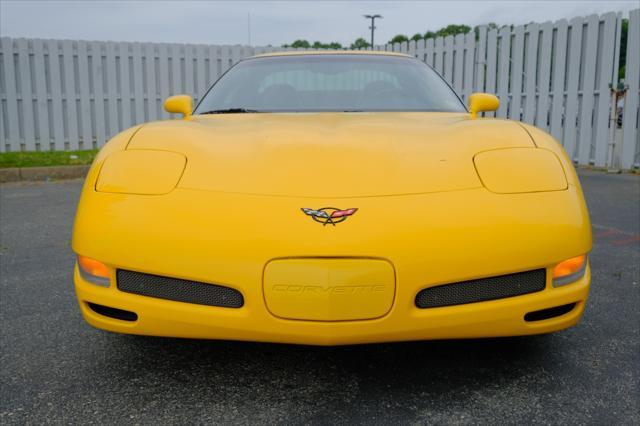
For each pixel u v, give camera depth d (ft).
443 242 5.82
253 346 7.49
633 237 13.55
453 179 6.25
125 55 35.73
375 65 10.56
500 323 6.04
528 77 30.50
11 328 8.21
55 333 8.02
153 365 6.99
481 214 5.99
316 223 5.78
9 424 5.69
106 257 6.11
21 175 25.48
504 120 7.75
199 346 7.51
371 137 6.97
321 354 7.23
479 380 6.54
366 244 5.71
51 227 15.23
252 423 5.69
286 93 9.85
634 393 6.22
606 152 26.99
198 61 37.45
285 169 6.30
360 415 5.82
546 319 6.25
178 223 5.98
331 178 6.16
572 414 5.80
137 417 5.82
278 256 5.72
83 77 35.01
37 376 6.72
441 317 5.88
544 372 6.73
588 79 27.50
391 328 5.82
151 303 6.05
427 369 6.82
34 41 33.83
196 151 6.70
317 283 5.70
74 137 35.35
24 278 10.66
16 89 33.91
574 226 6.21
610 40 26.40
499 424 5.64
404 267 5.74
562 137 29.14
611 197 19.10
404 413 5.85
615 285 9.98
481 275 5.88
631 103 25.67
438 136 7.08
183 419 5.78
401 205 5.93
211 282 5.86
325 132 7.20
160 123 7.67
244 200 6.01
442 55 35.35
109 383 6.54
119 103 36.19
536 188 6.29
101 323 6.33
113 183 6.39
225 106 9.70
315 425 5.65
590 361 7.01
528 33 30.37
